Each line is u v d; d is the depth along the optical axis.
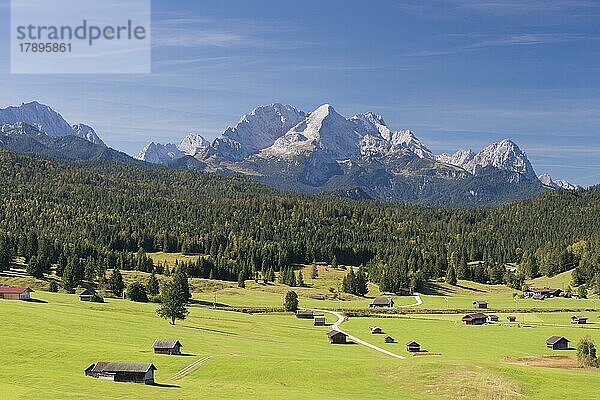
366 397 117.75
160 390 113.31
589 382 129.50
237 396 111.56
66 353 135.25
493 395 119.81
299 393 116.69
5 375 115.31
